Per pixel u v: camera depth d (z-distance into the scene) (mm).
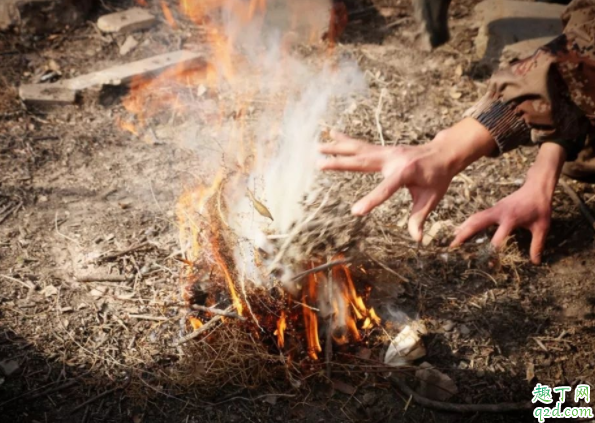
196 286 1082
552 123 1062
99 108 1605
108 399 1014
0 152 1458
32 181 1393
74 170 1430
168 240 1260
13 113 1562
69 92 1604
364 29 1883
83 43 1790
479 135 1047
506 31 1719
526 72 1049
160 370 1041
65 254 1233
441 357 1092
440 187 1003
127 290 1167
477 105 1083
